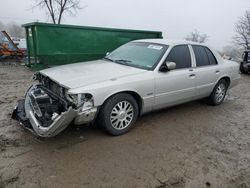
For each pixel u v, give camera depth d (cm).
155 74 441
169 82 461
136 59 482
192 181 315
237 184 316
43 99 374
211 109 593
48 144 378
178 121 502
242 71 1301
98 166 332
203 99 635
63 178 304
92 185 296
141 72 431
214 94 593
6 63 1291
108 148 377
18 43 1567
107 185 297
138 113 446
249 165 359
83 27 937
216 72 568
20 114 402
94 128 437
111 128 403
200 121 511
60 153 356
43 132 337
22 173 309
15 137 393
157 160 355
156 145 397
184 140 421
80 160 342
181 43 511
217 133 459
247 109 615
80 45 950
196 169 340
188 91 509
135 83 410
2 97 608
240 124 511
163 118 512
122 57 505
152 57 471
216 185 312
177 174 327
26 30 904
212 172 336
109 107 390
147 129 453
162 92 455
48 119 351
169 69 452
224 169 345
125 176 316
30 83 793
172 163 350
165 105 480
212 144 414
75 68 442
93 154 359
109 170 325
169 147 394
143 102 432
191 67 512
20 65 1236
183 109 579
